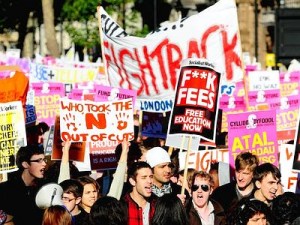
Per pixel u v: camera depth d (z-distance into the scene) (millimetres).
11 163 15398
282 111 19094
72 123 15844
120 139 15969
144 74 19203
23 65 26438
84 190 13469
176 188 15398
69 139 15781
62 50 50250
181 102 15266
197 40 18750
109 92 18453
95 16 44469
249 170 14398
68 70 24266
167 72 19062
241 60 18562
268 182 13703
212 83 15250
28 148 13680
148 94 19250
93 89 20531
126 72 19406
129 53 19250
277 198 11852
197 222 13352
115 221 11516
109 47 19422
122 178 14500
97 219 11508
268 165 13758
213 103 15234
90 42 43969
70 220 11602
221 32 18594
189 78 15281
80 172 15727
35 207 13289
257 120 16094
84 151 16203
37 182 13695
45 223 11570
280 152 15875
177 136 15969
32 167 13641
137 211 13234
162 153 14281
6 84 15805
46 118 20938
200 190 13383
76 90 20688
